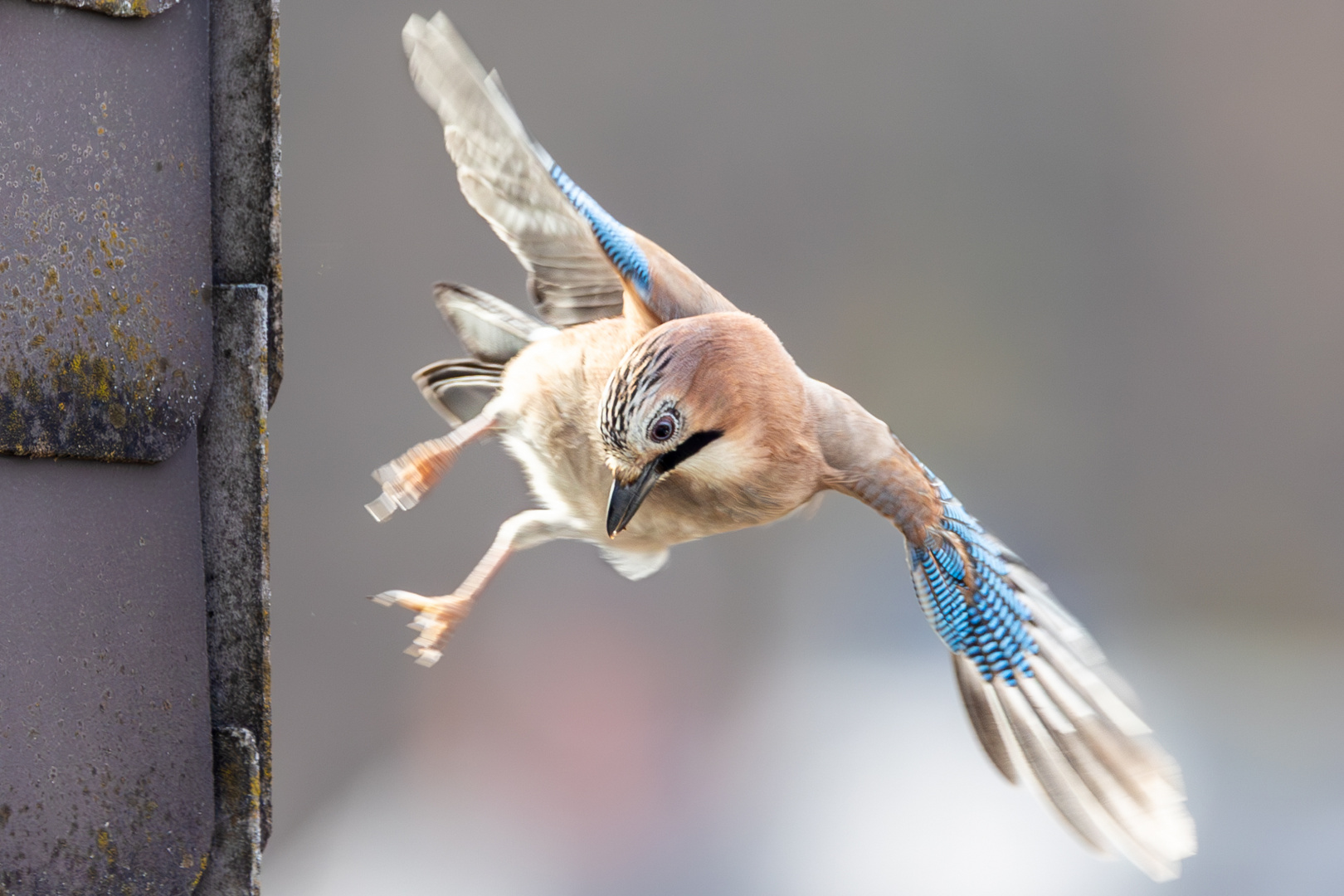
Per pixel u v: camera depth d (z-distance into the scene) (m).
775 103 13.47
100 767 7.37
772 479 7.57
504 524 7.63
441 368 7.68
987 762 7.64
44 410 7.36
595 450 7.58
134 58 7.39
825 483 7.61
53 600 7.36
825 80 13.68
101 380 7.38
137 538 7.39
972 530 7.66
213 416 7.42
